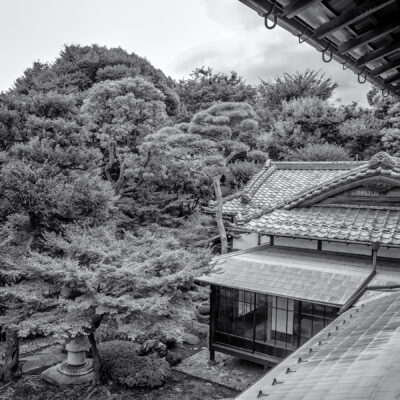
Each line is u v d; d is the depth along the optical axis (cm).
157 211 1892
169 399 970
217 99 3247
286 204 1266
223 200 1878
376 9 199
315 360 469
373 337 508
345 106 3052
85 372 1052
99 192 1028
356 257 1158
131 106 1773
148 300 852
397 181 1077
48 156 998
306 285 1028
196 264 991
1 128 1031
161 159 1814
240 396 411
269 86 3816
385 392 281
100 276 838
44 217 999
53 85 2883
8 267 915
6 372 1042
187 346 1325
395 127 2556
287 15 198
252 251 1300
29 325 815
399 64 279
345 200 1188
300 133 2786
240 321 1136
